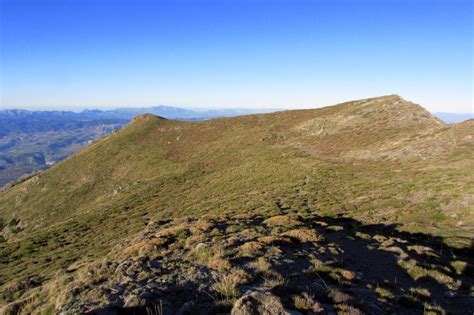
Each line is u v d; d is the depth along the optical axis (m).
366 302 9.10
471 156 34.03
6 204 72.81
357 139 57.69
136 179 67.56
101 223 39.69
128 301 9.27
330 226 19.94
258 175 48.91
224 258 12.78
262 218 23.55
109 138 103.94
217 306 8.38
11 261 29.98
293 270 11.55
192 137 89.38
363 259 13.98
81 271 15.57
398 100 71.75
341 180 37.69
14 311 12.82
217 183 49.91
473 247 16.14
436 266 12.84
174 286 10.48
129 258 14.89
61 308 9.99
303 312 7.89
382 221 22.56
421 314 8.91
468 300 9.92
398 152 44.31
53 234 37.78
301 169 46.69
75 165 82.94
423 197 25.09
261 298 7.82
